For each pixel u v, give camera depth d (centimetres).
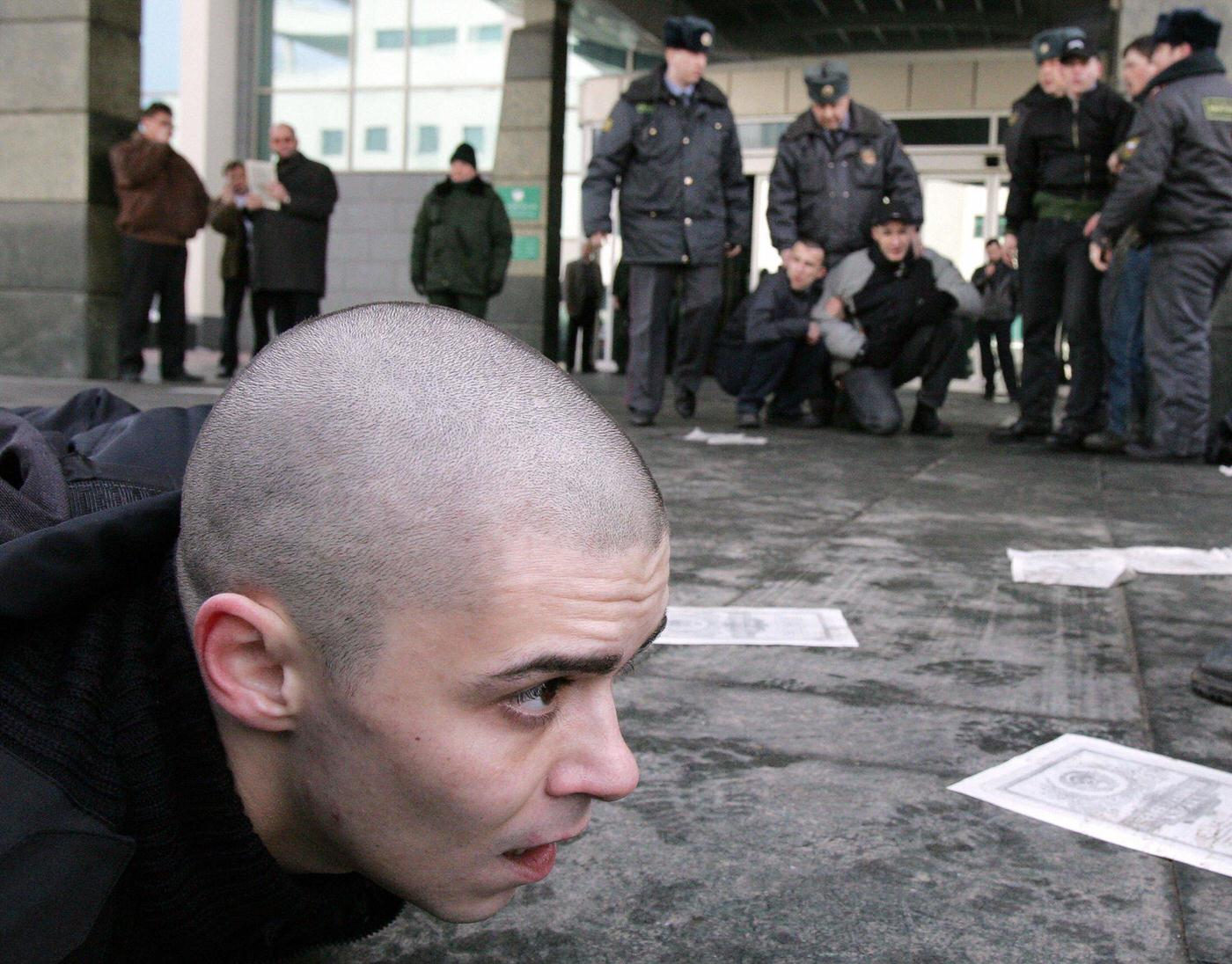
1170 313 638
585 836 162
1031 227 701
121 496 121
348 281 2067
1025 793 178
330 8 2030
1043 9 1331
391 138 2036
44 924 86
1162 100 610
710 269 759
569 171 1884
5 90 948
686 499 463
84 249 951
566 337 1736
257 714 90
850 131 781
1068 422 695
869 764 190
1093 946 136
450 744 87
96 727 94
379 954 132
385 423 86
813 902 145
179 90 2086
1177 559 357
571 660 86
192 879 98
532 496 85
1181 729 210
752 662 244
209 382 1005
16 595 94
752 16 1460
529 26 1362
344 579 85
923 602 301
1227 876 154
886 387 771
